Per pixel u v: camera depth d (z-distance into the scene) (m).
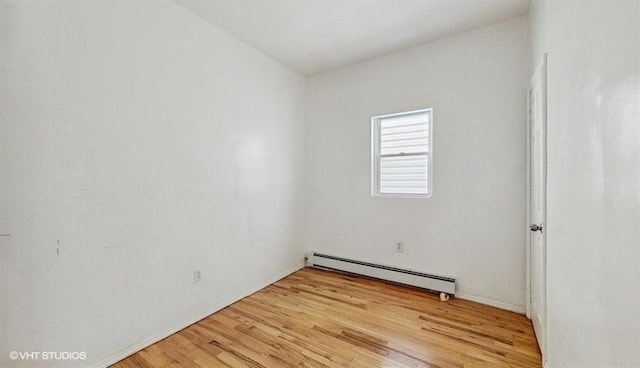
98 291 1.73
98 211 1.73
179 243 2.20
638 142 0.64
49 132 1.53
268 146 3.13
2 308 1.39
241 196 2.78
